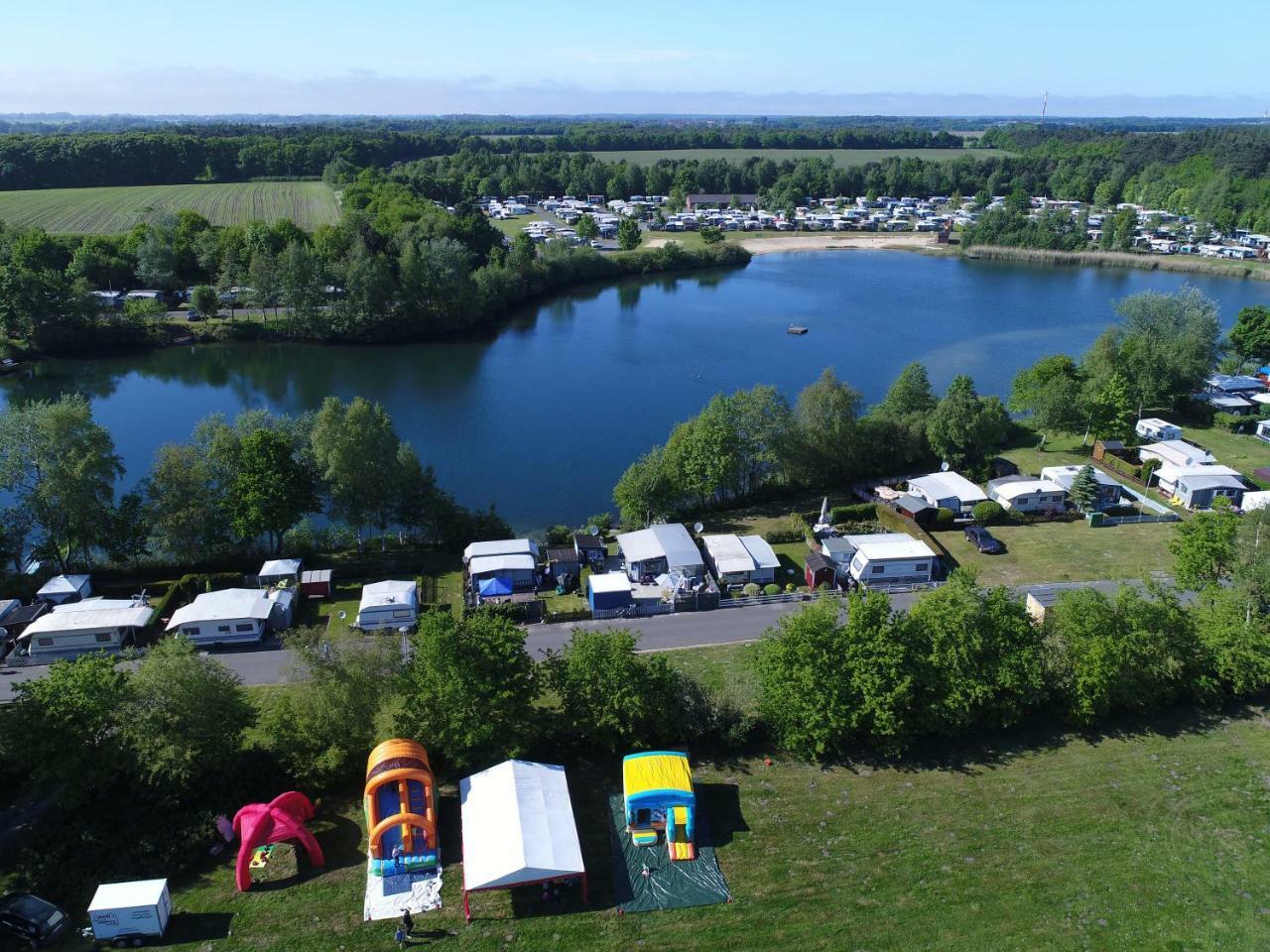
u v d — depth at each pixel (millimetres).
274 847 43781
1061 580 75938
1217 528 69062
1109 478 94938
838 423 98938
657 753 48094
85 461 74438
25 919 37906
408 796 43500
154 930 38406
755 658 55344
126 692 46656
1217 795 48281
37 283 162750
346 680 49031
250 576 74562
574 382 151875
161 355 168750
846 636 51750
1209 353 124375
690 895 41375
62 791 45219
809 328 187625
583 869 40969
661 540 79312
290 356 170125
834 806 47500
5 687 61031
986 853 44156
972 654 52188
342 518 84562
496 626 51312
